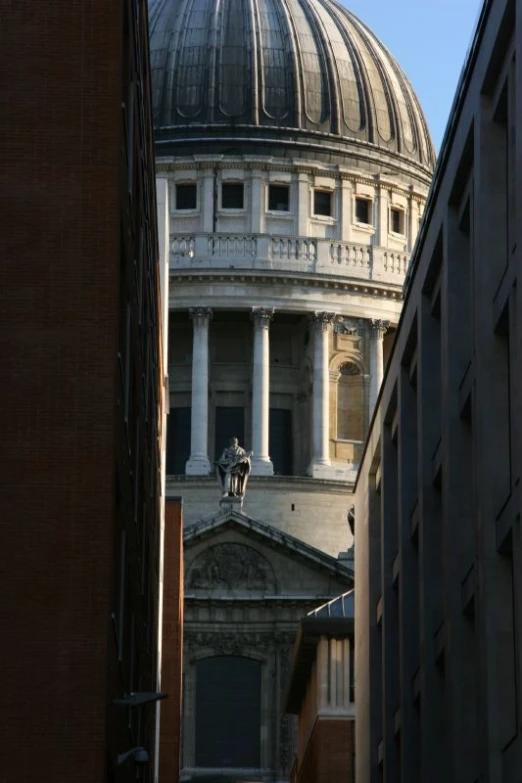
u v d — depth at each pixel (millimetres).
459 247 106750
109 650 82750
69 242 83375
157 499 162250
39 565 80625
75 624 80188
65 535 81000
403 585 126750
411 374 127625
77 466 81688
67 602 80375
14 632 79938
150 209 129375
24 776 78688
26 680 79562
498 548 91125
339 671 184625
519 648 86312
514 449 86750
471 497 104250
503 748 89688
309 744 198750
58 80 84625
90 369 82438
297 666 198625
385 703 135625
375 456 149000
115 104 84625
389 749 134750
